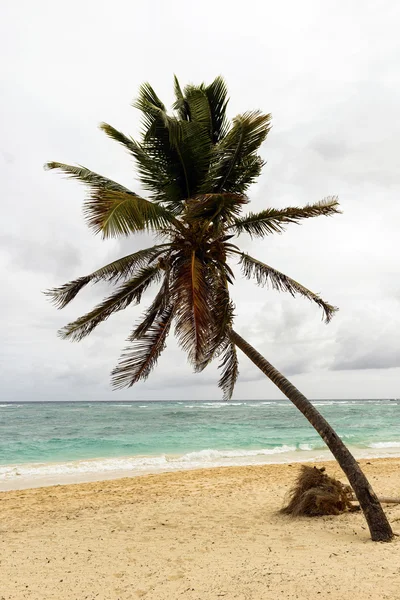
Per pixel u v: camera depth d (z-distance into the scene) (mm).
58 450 21828
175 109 8469
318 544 6113
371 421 45188
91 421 45094
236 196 6859
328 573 4566
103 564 5500
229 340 8195
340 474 13422
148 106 7508
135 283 9141
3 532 7438
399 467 14406
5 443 24391
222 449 21766
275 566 5012
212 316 7090
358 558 5098
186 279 6871
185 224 8359
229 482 12352
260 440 25984
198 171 8141
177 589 4488
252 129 7691
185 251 7945
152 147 7965
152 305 9039
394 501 8484
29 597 4402
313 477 8336
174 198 8492
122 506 9555
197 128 7598
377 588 3996
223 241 8305
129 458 18406
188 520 8141
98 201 6277
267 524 7645
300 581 4379
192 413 62469
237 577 4699
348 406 97625
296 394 7066
